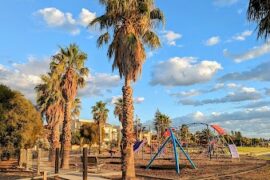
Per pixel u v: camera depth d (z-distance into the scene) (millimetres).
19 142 31750
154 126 71062
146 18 21516
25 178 22031
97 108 92312
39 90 45875
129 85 21156
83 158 19188
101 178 21281
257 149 97812
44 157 53438
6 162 30422
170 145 56594
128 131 20609
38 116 34719
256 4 14508
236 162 38219
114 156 55750
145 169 29391
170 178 21406
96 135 91500
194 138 78312
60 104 43375
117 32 21766
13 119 31219
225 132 54281
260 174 23844
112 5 20984
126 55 20984
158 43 22438
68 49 33844
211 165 33344
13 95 31906
